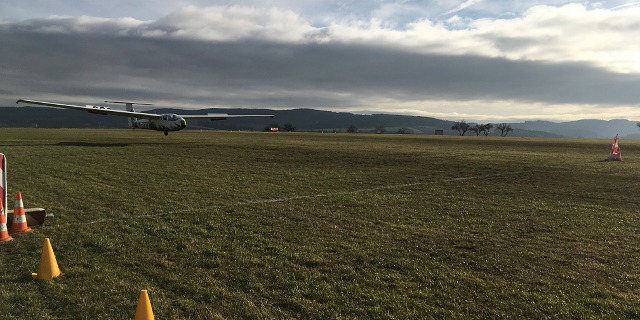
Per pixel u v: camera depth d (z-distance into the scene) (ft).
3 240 21.26
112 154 73.46
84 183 41.29
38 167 53.11
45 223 25.39
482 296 15.26
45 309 13.99
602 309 14.20
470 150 100.94
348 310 14.06
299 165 61.82
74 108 104.01
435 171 55.88
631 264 18.70
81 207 30.14
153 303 14.38
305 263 18.75
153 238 22.41
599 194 38.04
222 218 27.37
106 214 28.07
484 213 29.66
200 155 74.95
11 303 14.38
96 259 18.97
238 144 108.88
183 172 51.03
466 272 17.71
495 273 17.62
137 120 139.44
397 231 24.48
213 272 17.47
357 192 38.60
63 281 16.35
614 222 26.94
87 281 16.34
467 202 33.91
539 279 16.93
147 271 17.52
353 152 86.53
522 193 38.52
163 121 124.57
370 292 15.56
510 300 14.93
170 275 17.06
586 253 20.33
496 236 23.47
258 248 20.84
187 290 15.60
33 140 115.85
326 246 21.35
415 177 49.67
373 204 32.76
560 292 15.61
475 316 13.70
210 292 15.40
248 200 33.91
